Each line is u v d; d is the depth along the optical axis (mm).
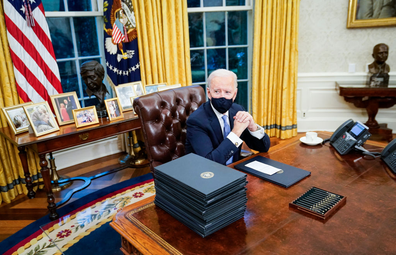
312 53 4375
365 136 1809
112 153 4121
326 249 1002
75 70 3740
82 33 3707
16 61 2850
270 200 1341
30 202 2996
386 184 1438
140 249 1067
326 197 1310
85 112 2787
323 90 4480
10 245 2279
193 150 1953
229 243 1058
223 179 1150
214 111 1906
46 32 2975
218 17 4246
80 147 3834
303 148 1979
